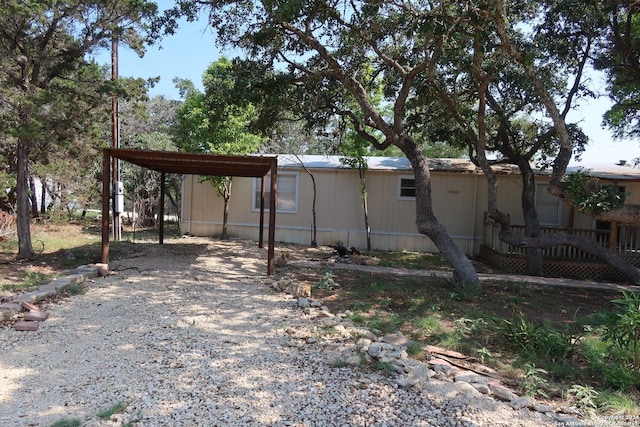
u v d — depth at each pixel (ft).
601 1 26.89
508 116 34.09
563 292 26.22
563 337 15.15
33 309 18.06
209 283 24.54
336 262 33.14
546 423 10.01
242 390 11.48
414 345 14.56
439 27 21.49
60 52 27.99
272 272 27.35
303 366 13.15
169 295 21.56
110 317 17.90
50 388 11.64
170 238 43.78
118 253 33.50
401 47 31.12
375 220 43.29
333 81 32.42
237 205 45.65
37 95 24.40
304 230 44.37
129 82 29.45
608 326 14.19
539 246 27.76
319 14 25.30
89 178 50.57
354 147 41.65
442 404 10.78
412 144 26.94
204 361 13.48
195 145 44.62
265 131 36.11
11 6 23.12
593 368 13.28
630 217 23.13
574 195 24.11
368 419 10.02
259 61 30.04
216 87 31.68
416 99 33.04
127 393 11.25
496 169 41.39
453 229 41.86
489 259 38.68
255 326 17.12
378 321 17.58
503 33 21.97
